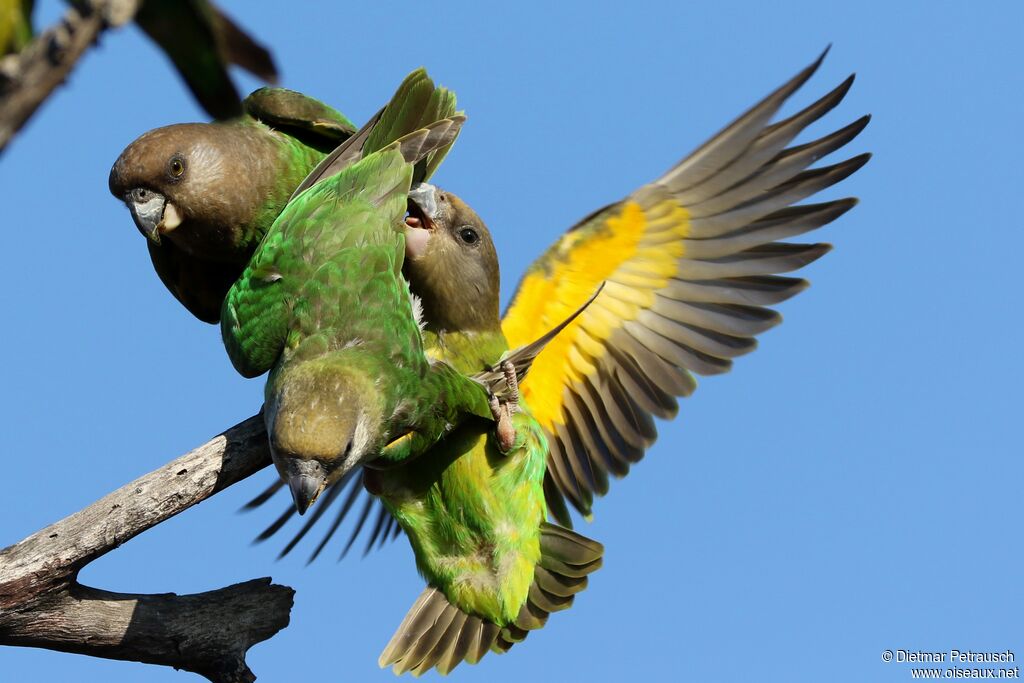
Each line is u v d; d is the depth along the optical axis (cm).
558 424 1330
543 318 1310
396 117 1196
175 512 995
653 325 1310
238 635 1027
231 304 1113
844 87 1281
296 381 1016
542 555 1209
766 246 1290
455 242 1299
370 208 1131
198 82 505
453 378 1109
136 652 1006
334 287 1083
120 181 1273
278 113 1327
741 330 1294
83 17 439
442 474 1162
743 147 1299
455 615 1193
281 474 983
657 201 1298
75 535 970
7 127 441
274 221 1216
